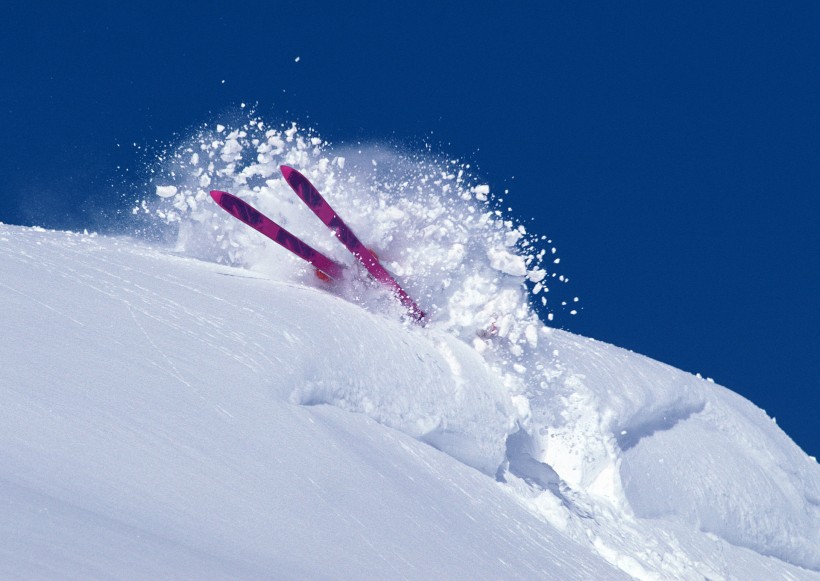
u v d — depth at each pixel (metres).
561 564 21.42
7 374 14.14
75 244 25.22
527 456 28.95
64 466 11.98
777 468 41.19
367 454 19.25
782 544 38.00
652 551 28.31
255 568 11.29
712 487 36.09
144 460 13.35
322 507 15.23
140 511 11.67
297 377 19.58
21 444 12.09
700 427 39.88
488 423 25.84
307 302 24.31
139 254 25.94
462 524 19.50
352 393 21.42
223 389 17.38
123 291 20.84
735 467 38.72
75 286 20.19
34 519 9.52
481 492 23.23
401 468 20.23
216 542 11.85
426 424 23.33
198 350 18.59
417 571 14.97
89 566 8.90
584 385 32.53
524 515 24.25
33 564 8.41
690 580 27.91
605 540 27.39
